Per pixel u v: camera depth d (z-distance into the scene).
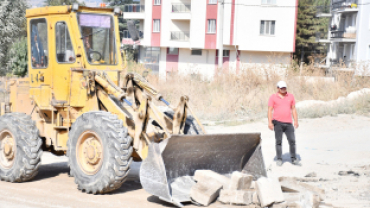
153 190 6.10
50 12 7.79
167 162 6.46
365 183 7.54
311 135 13.11
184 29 43.03
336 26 44.69
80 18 7.64
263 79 19.62
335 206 6.09
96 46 7.79
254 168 7.04
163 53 44.34
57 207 6.02
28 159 7.49
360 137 12.59
